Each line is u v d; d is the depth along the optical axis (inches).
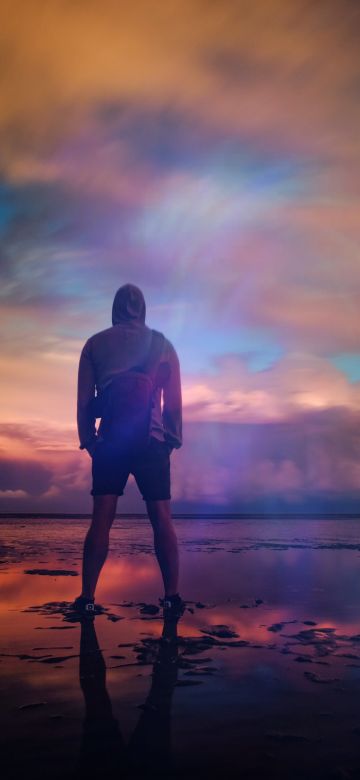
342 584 136.6
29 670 68.8
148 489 118.6
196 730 51.3
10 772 43.4
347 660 74.2
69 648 79.4
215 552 203.8
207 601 116.0
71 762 45.0
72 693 60.7
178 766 44.7
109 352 124.6
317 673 68.4
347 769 44.5
